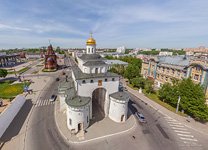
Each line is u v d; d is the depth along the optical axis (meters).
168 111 42.88
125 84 71.06
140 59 102.62
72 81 46.00
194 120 38.22
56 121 35.50
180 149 27.72
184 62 57.78
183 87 41.34
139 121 37.09
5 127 31.39
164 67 62.97
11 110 36.00
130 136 30.83
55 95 53.50
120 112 35.00
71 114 30.66
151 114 41.00
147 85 57.91
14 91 56.50
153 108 44.88
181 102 40.97
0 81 71.50
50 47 104.75
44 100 48.66
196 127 35.09
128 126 34.25
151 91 59.78
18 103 41.09
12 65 125.88
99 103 44.25
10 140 28.44
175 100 42.66
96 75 35.81
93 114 39.16
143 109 44.06
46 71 98.81
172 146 28.41
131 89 63.41
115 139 29.56
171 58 67.94
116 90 38.03
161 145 28.55
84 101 32.12
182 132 33.09
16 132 30.97
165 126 35.25
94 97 47.75
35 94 54.16
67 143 27.94
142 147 27.73
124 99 34.38
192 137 31.39
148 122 36.81
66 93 37.62
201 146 28.77
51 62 103.31
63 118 36.94
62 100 39.62
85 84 34.25
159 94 49.97
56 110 41.34
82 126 31.56
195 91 38.12
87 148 26.83
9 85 64.62
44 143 27.78
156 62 66.88
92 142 28.39
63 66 124.56
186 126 35.56
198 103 36.88
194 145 28.95
